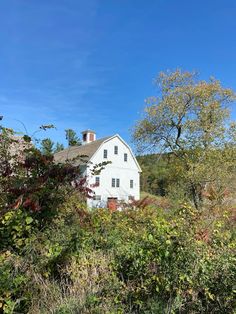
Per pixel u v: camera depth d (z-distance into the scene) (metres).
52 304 3.68
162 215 5.91
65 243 4.20
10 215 3.90
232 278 3.47
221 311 3.47
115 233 4.93
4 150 4.68
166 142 23.06
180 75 23.08
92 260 4.18
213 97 22.48
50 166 4.27
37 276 3.84
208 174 19.09
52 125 4.83
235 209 6.62
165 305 3.47
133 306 3.69
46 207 4.18
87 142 45.41
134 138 24.42
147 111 23.53
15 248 3.98
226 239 4.41
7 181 4.20
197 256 3.54
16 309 3.56
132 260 3.87
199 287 3.53
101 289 3.81
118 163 40.81
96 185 5.10
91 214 5.22
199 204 7.11
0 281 3.44
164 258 3.51
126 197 40.59
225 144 21.34
